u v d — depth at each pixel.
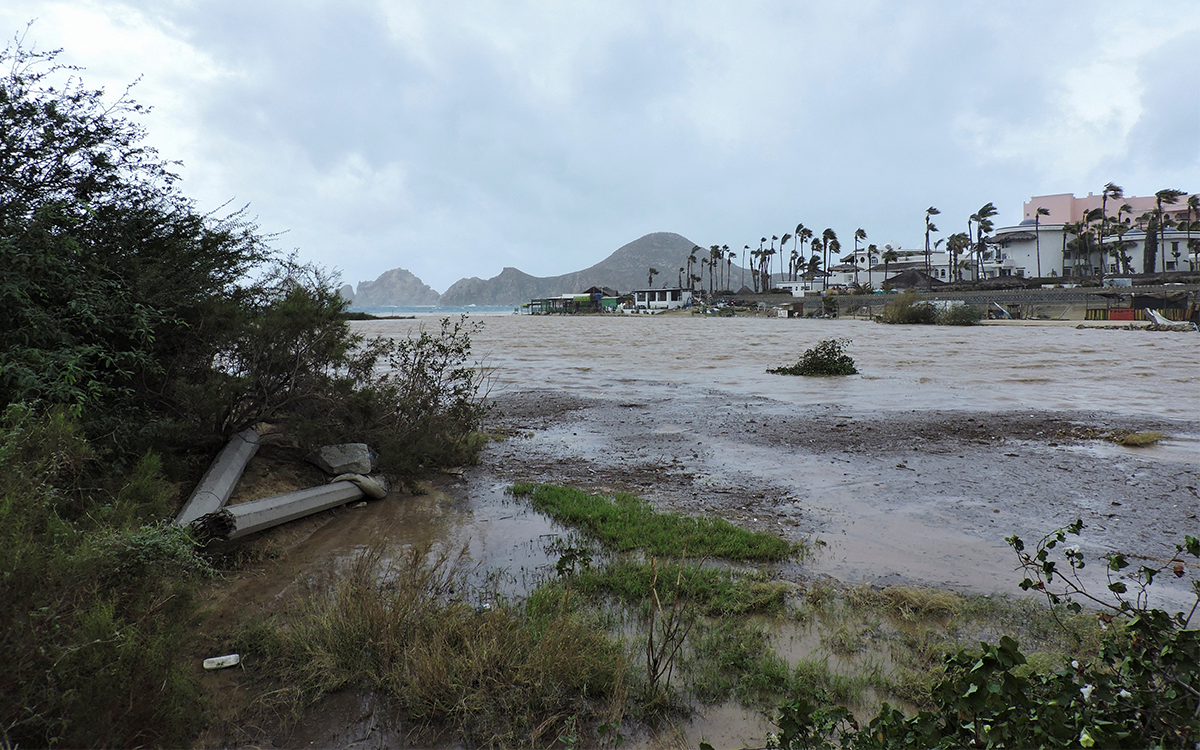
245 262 8.66
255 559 5.78
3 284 5.37
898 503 7.64
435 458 9.28
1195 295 53.09
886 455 10.04
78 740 2.93
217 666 4.05
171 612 3.86
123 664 3.15
